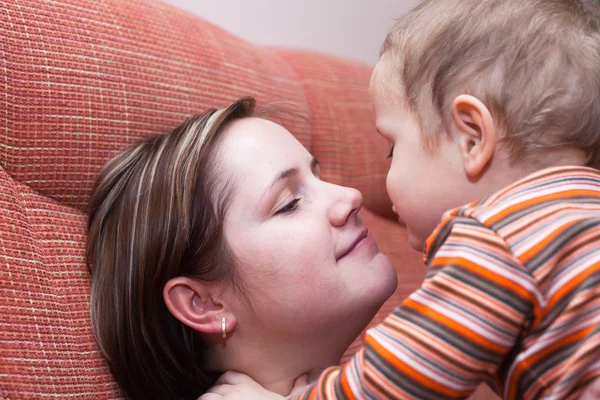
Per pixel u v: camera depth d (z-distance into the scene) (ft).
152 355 2.90
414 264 4.41
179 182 2.90
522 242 2.02
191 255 2.85
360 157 4.59
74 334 2.85
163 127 3.55
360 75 4.96
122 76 3.45
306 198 2.89
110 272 2.97
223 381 2.93
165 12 3.94
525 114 2.30
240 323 2.90
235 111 3.18
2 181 3.00
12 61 3.09
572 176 2.19
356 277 2.79
